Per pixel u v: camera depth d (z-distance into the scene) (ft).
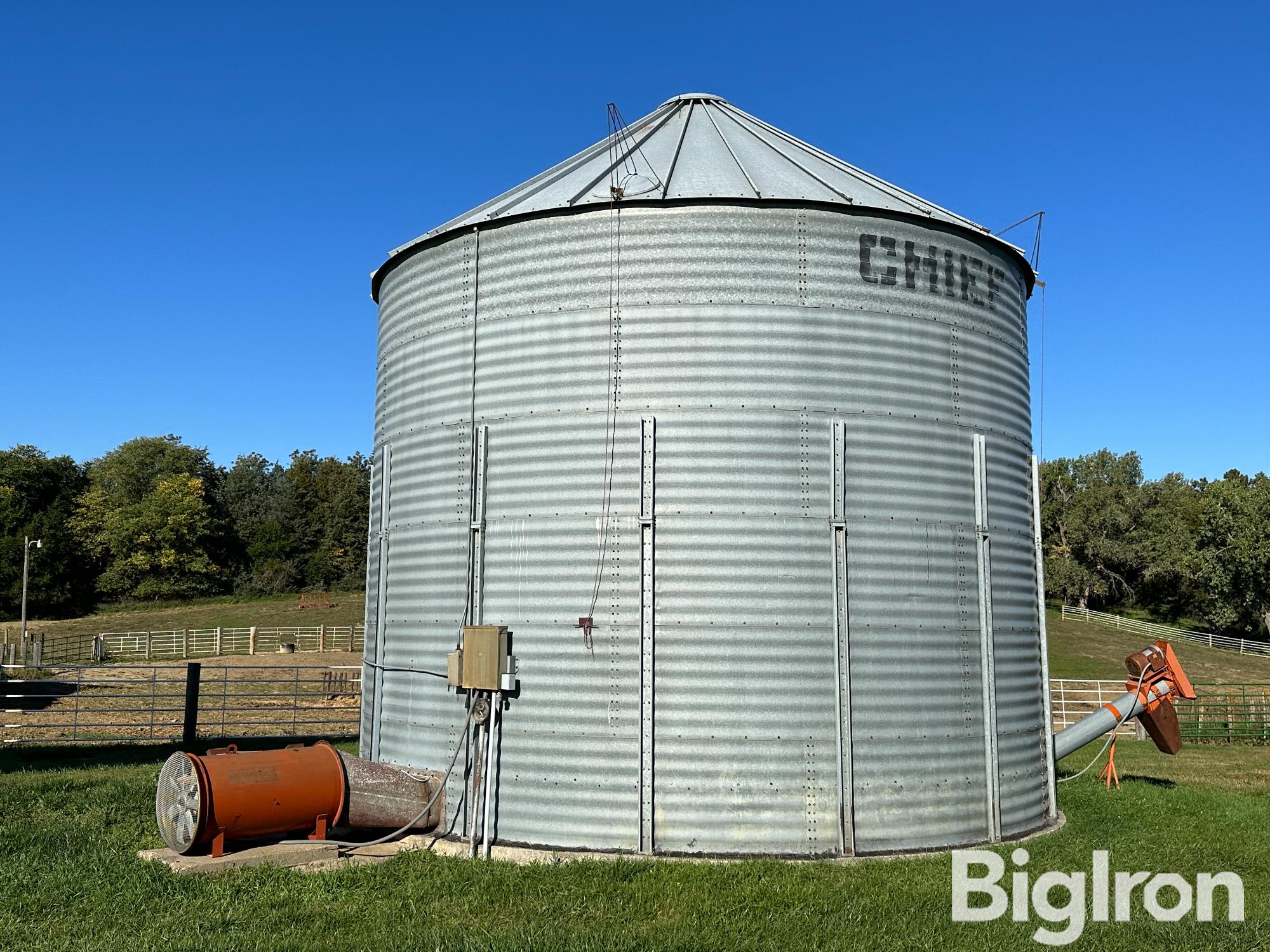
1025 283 45.52
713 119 47.16
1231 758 69.31
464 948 25.03
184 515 293.43
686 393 36.17
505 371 38.40
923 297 38.52
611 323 37.04
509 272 38.88
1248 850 36.45
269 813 33.58
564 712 35.55
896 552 36.60
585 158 46.34
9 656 134.00
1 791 46.03
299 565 315.37
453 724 37.91
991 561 39.14
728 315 36.50
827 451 36.19
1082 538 272.31
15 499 286.66
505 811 36.04
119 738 72.18
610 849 34.45
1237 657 192.65
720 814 34.06
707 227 36.96
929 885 30.71
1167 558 250.98
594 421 36.70
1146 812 42.80
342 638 186.70
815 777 34.42
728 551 35.22
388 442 43.14
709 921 27.32
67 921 27.50
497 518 37.70
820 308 36.94
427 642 39.29
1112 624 234.58
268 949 25.07
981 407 39.88
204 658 157.38
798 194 38.04
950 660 37.17
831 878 31.40
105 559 296.71
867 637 35.65
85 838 36.32
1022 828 38.83
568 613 35.96
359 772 36.09
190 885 30.45
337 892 30.17
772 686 34.63
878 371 37.29
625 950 24.91
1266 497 211.20
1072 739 47.52
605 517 36.01
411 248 42.01
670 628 34.94
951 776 36.47
